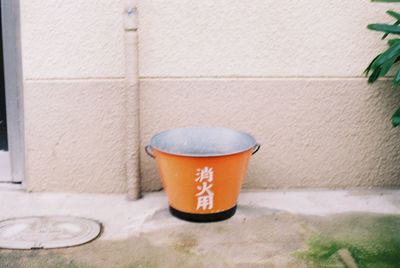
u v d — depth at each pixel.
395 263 1.45
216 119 1.83
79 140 1.82
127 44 1.70
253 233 1.60
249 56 1.80
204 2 1.76
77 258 1.46
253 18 1.78
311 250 1.51
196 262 1.45
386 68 1.72
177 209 1.67
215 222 1.66
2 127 1.89
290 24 1.79
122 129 1.82
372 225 1.66
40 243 1.52
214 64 1.80
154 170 1.87
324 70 1.83
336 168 1.90
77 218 1.68
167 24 1.76
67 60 1.77
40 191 1.86
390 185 1.92
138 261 1.45
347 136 1.88
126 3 1.68
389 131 1.89
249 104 1.83
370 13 1.80
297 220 1.69
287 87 1.83
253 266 1.43
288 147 1.87
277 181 1.90
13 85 1.82
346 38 1.81
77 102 1.80
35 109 1.80
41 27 1.75
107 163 1.84
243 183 1.89
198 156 1.54
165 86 1.80
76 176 1.85
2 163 1.88
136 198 1.81
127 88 1.73
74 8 1.74
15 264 1.43
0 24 1.81
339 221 1.68
